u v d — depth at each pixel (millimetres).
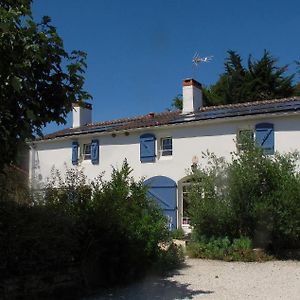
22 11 6887
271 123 17281
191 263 12719
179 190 19234
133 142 20750
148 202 11508
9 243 7332
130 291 8969
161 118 21734
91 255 8898
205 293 8805
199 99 21766
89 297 8469
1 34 6590
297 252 14000
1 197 8047
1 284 7227
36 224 7820
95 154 21797
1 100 6770
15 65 6602
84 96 7793
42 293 7824
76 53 7594
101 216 9227
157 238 10922
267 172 13977
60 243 8148
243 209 13727
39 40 7078
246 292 8891
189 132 19188
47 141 23656
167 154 19953
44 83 7520
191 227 14727
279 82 34906
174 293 8812
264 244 14039
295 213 13453
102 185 10641
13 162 7363
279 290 9062
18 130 7008
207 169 15148
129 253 9648
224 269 11750
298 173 14273
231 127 18156
